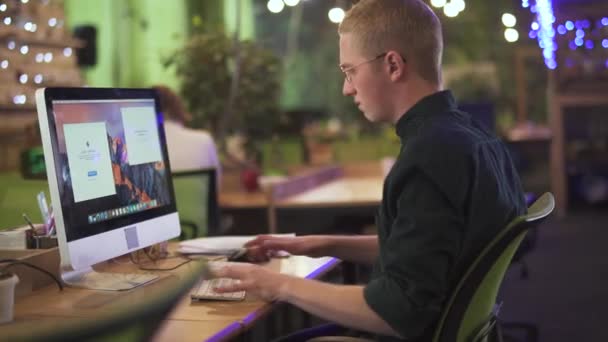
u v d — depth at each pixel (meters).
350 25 1.85
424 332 1.72
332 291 1.72
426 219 1.61
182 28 7.73
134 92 2.36
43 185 3.10
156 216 2.38
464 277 1.63
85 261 2.03
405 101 1.81
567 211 8.70
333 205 4.52
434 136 1.66
